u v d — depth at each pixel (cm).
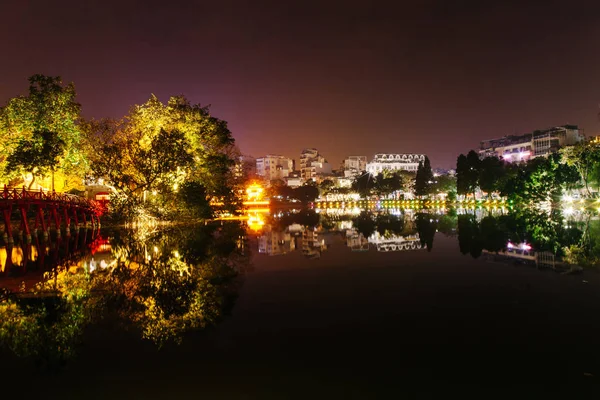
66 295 1825
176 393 918
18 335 1320
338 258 2717
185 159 5591
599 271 2098
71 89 4912
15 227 4672
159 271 2370
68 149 4956
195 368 1040
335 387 923
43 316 1517
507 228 4581
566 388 894
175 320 1429
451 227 4916
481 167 12694
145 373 1020
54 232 4672
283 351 1127
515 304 1514
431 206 12975
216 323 1381
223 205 7881
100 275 2278
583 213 7056
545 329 1244
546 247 2986
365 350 1118
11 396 926
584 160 8281
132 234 4641
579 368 982
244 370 1020
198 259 2797
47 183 6056
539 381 926
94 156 5778
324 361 1057
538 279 1930
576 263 2333
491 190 12325
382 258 2669
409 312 1450
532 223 5181
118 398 901
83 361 1102
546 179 8569
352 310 1491
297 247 3369
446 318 1372
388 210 11144
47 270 2459
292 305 1578
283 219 7794
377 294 1717
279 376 983
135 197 5681
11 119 4697
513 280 1919
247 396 895
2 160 4972
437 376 960
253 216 9269
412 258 2633
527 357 1049
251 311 1512
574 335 1188
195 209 6319
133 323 1409
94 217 5150
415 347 1130
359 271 2244
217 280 2091
